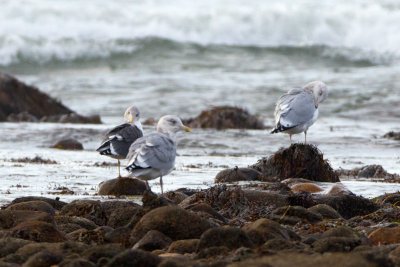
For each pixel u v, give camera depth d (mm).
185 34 44594
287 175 16188
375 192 14906
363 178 17266
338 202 12297
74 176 16844
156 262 8266
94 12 45094
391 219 11438
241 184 14211
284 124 17016
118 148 14742
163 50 43469
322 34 44562
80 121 29234
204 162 19625
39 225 9859
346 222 11109
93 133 25266
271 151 22469
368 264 7641
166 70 40875
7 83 32156
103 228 10297
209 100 33688
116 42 43531
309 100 17234
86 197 14078
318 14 44969
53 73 41344
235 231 9086
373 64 42156
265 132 25766
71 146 22984
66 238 9906
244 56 43000
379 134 25625
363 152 22094
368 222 11219
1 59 42281
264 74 39438
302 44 43938
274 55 43094
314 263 7691
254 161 19938
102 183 14914
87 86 37312
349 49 43125
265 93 34812
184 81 37562
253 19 45219
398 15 44781
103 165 18703
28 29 43500
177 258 8484
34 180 16234
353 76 37906
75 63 42562
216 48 43781
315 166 16219
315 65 41750
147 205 10430
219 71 40375
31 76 40812
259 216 11453
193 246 9188
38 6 44750
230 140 24141
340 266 7605
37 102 32438
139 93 35438
